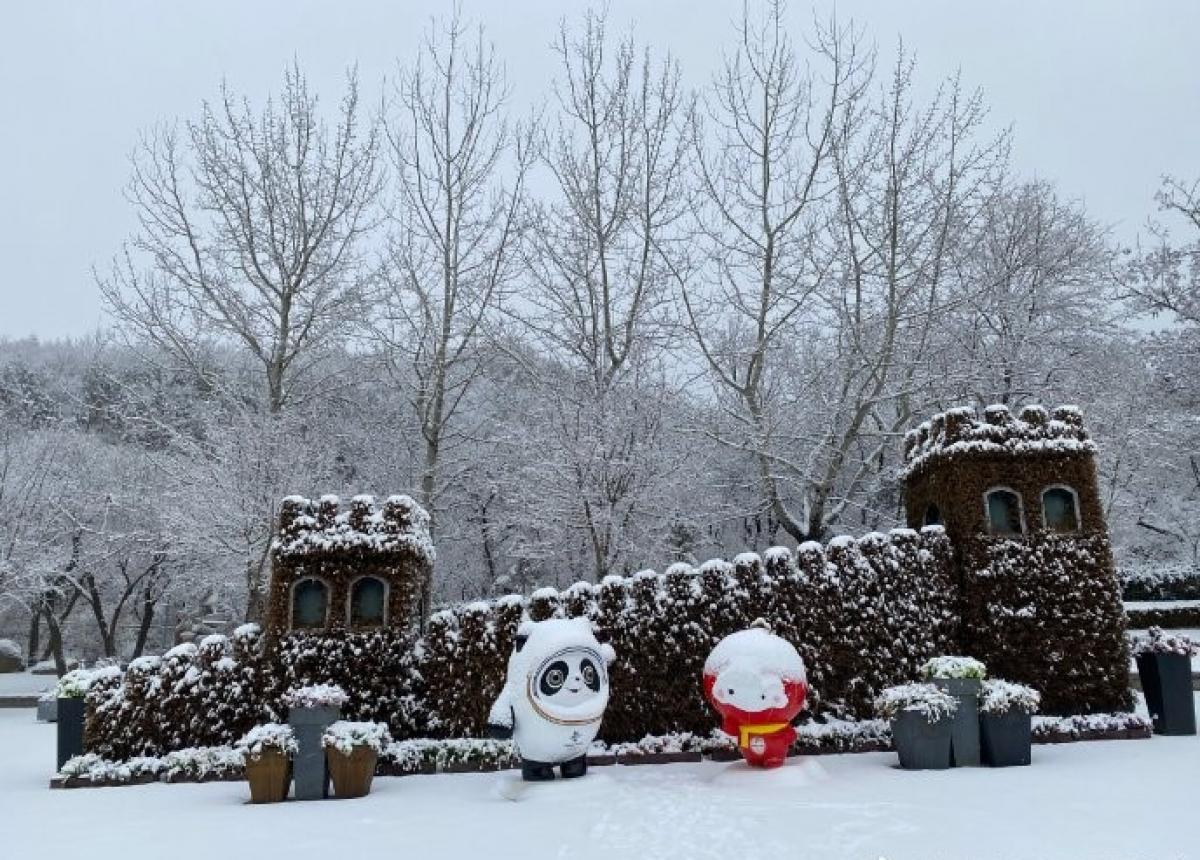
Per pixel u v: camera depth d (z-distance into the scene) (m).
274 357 23.23
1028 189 23.05
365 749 8.84
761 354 19.36
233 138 22.84
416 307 23.42
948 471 12.12
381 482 23.62
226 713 10.84
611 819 6.94
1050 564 11.50
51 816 8.00
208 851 6.29
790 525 18.12
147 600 32.88
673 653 10.98
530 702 8.52
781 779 8.19
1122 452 21.70
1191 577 24.50
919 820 6.46
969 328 20.97
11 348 49.06
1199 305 24.58
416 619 12.59
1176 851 5.42
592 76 21.45
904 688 9.47
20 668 33.22
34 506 27.97
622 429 17.91
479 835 6.55
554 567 20.48
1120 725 10.55
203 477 19.69
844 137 19.06
